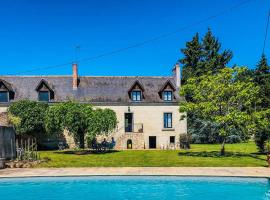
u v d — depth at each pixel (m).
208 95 34.84
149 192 20.81
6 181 23.12
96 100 50.69
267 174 23.89
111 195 20.39
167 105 51.47
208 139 63.69
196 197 19.70
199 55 84.81
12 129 31.89
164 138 51.09
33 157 31.30
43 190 21.48
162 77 54.91
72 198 19.92
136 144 49.25
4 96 49.78
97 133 38.88
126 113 51.16
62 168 27.53
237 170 25.86
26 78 53.25
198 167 27.67
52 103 50.12
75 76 52.53
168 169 26.52
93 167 27.98
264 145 37.59
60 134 49.03
